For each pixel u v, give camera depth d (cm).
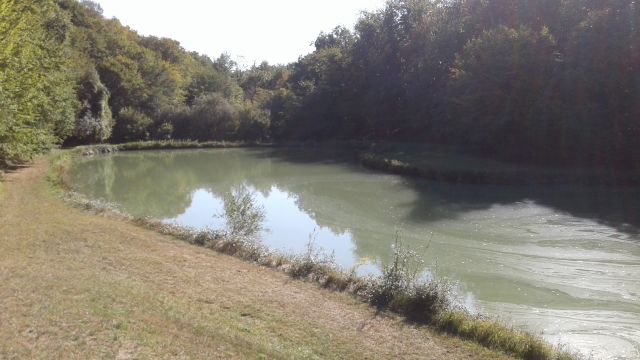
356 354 1040
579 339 1323
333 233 2458
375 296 1366
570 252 2100
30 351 791
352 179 4044
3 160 3253
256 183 3947
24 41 2469
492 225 2545
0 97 2034
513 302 1597
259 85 10944
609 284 1744
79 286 1135
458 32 5866
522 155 4369
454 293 1609
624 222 2555
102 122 5694
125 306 1055
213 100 7250
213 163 5153
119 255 1501
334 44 9044
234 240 1777
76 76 5191
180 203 3128
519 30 4475
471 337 1178
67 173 3759
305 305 1281
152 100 7162
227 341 967
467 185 3653
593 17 4059
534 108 4181
